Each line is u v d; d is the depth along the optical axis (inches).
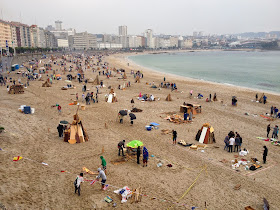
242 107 1648.6
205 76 3595.0
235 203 596.1
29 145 819.4
